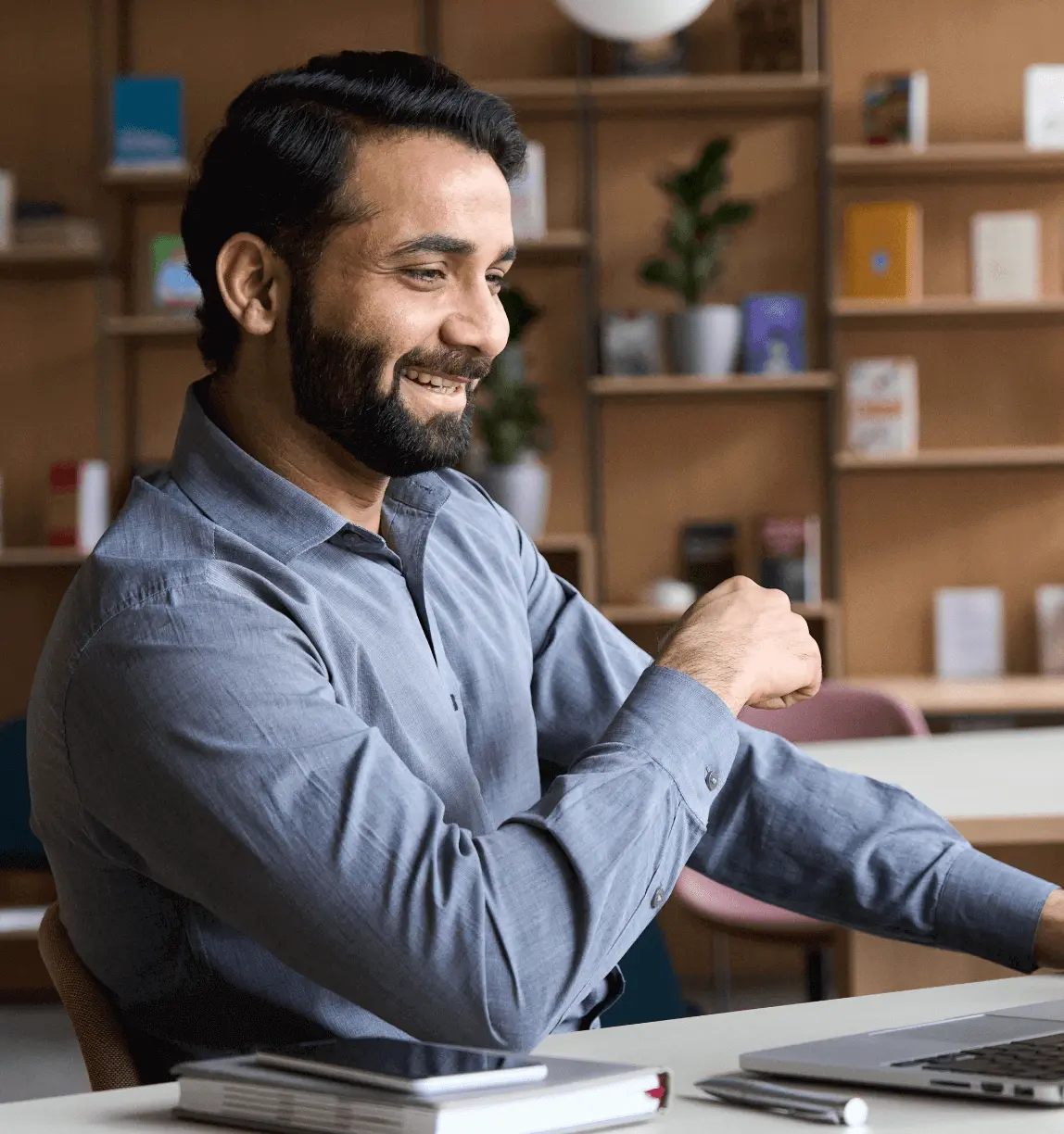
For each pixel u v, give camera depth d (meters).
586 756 1.12
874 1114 0.92
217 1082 0.94
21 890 3.59
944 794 2.19
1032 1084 0.92
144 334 4.69
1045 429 4.78
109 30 4.80
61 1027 4.17
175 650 1.12
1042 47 4.72
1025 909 1.31
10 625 4.85
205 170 1.30
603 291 4.80
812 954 3.12
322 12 4.83
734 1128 0.91
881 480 4.82
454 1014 1.04
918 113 4.48
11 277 4.86
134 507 1.26
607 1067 0.93
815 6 4.65
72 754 1.15
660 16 3.79
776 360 4.55
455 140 1.24
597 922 1.06
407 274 1.22
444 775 1.31
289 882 1.05
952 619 4.73
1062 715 4.27
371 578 1.34
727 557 4.73
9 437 4.87
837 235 4.75
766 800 1.41
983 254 4.55
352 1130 0.87
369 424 1.24
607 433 4.84
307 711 1.10
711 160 4.45
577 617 1.62
